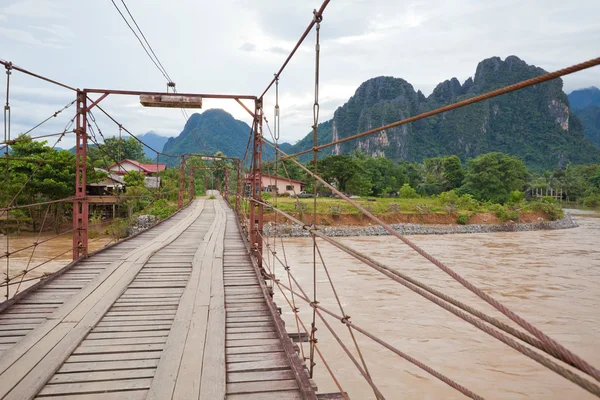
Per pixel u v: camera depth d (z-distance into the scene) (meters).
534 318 9.38
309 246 21.02
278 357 3.14
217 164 56.62
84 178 6.71
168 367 2.84
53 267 13.51
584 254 19.81
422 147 156.00
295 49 4.71
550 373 6.50
